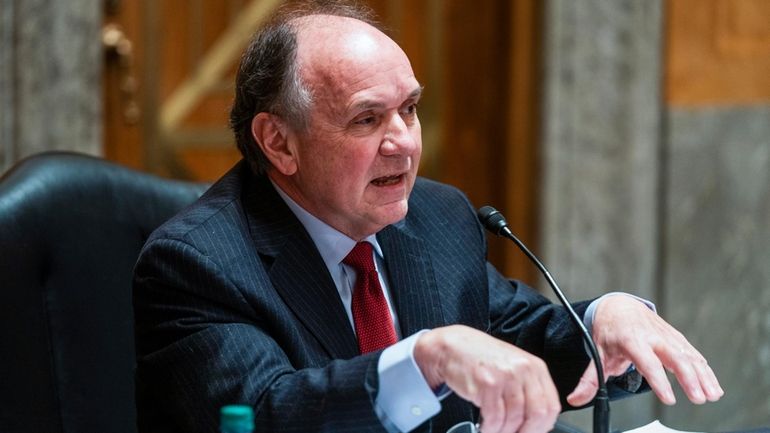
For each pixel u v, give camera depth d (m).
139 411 5.73
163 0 11.09
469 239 6.51
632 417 12.28
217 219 5.78
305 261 5.79
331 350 5.68
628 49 11.81
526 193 12.01
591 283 12.05
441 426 5.87
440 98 12.10
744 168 12.34
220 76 11.35
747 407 12.70
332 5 5.83
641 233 12.09
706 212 12.29
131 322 6.68
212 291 5.49
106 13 10.80
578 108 11.80
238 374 5.21
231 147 11.49
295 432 4.93
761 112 12.31
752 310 12.59
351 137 5.54
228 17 11.33
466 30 12.07
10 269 6.18
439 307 6.14
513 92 11.88
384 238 6.19
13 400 6.11
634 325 5.53
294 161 5.74
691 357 5.37
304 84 5.57
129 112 11.04
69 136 10.25
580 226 11.95
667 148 12.07
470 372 4.51
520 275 12.08
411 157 5.64
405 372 4.73
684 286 12.32
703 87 12.08
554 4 11.62
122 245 6.73
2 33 9.89
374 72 5.51
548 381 4.50
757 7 12.14
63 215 6.50
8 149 10.02
